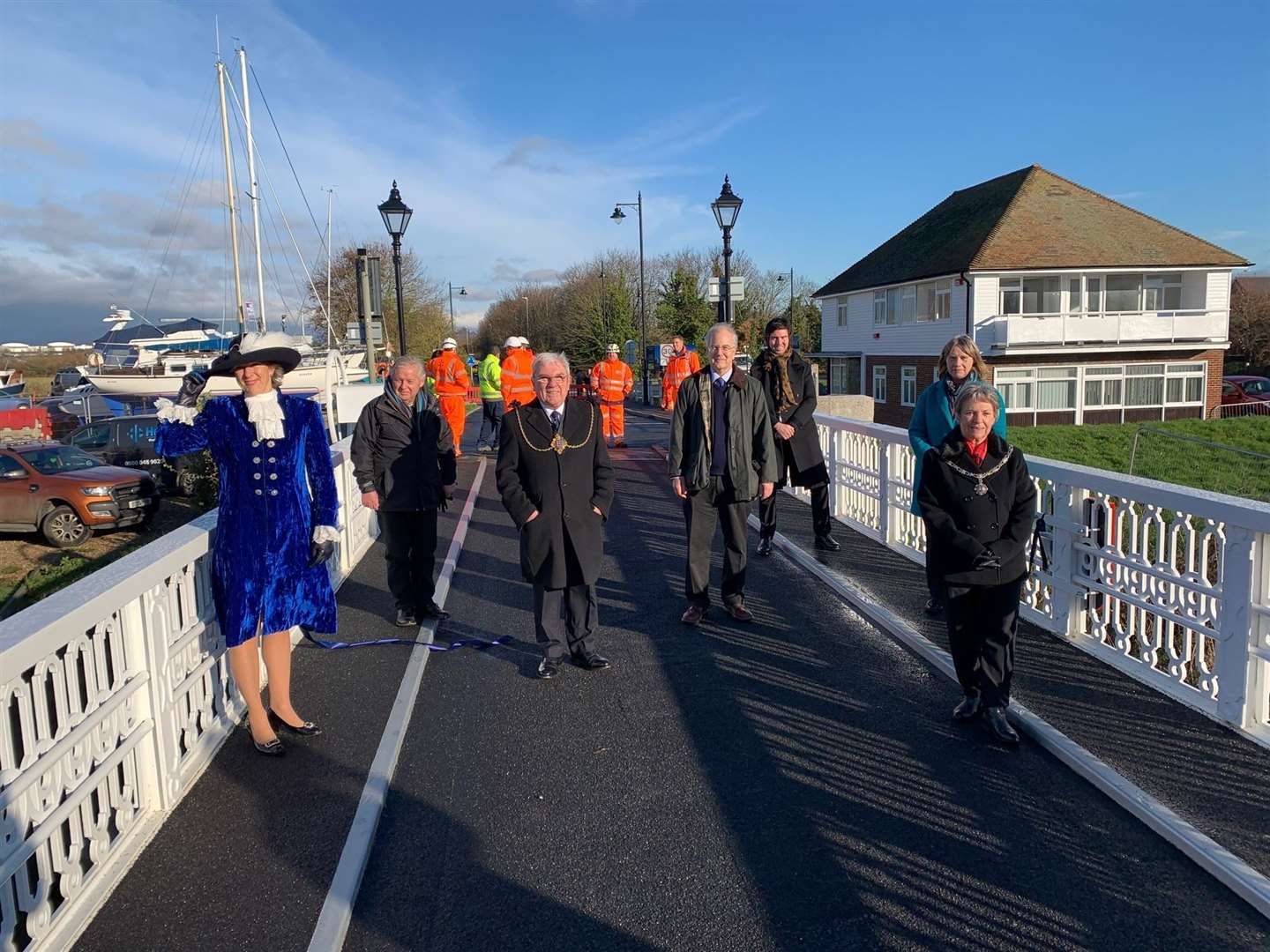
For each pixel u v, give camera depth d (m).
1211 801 3.85
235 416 4.43
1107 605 5.57
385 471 6.49
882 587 7.21
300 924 3.26
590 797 4.19
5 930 2.86
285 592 4.49
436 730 4.95
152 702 3.93
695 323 48.56
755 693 5.30
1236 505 4.41
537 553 5.49
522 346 14.94
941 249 38.19
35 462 15.88
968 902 3.34
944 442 4.61
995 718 4.55
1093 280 35.72
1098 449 26.56
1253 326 52.22
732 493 6.39
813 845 3.74
